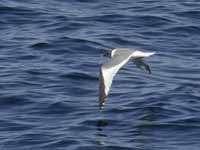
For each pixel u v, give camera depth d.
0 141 26.05
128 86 31.34
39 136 26.31
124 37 36.97
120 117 28.03
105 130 26.89
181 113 28.45
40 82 31.36
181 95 30.34
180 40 37.06
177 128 27.09
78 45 35.69
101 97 20.48
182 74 33.00
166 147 25.67
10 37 36.53
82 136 26.38
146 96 30.09
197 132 26.80
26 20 38.81
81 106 28.91
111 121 27.61
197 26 38.56
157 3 41.59
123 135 26.59
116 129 27.06
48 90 30.52
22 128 27.05
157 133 26.77
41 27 38.03
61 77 31.89
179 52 35.69
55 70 32.62
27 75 32.03
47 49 35.22
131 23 38.72
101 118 27.81
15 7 40.00
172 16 39.69
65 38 36.38
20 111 28.56
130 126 27.27
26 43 35.75
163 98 29.91
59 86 30.97
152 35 37.50
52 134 26.47
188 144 25.89
